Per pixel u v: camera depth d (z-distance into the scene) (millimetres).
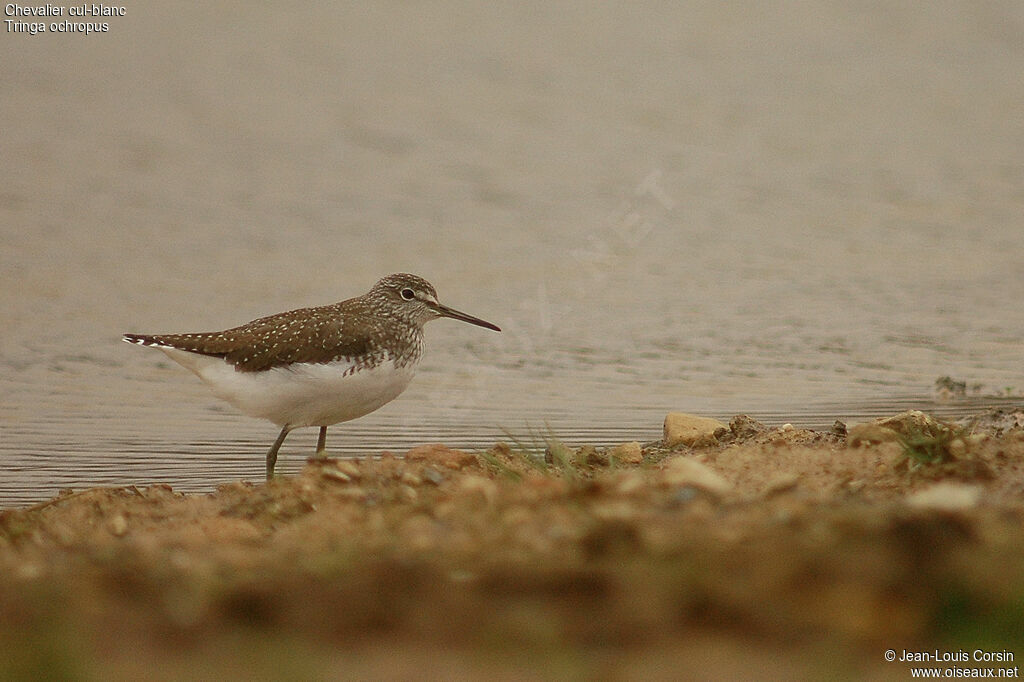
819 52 34781
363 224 23219
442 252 21953
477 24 35812
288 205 24109
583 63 32875
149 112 29016
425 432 14195
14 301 19047
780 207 24438
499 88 31234
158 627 6707
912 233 23078
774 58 34094
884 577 6867
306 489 10148
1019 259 21625
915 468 10055
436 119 29172
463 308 19391
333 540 8250
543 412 14836
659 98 30812
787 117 29906
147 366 16719
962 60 34875
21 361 16703
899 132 29219
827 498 8844
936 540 7262
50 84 30266
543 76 31984
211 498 10703
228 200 24281
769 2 38312
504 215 23875
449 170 26203
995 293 19922
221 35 34438
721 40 35250
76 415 14781
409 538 7992
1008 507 8258
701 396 15352
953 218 23875
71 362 16734
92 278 20156
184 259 21297
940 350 17234
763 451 11008
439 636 6578
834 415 14438
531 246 22297
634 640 6488
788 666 6203
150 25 34750
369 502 9789
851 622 6602
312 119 29016
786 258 21719
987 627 6543
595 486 8875
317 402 12102
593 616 6727
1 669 6090
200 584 7098
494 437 13969
